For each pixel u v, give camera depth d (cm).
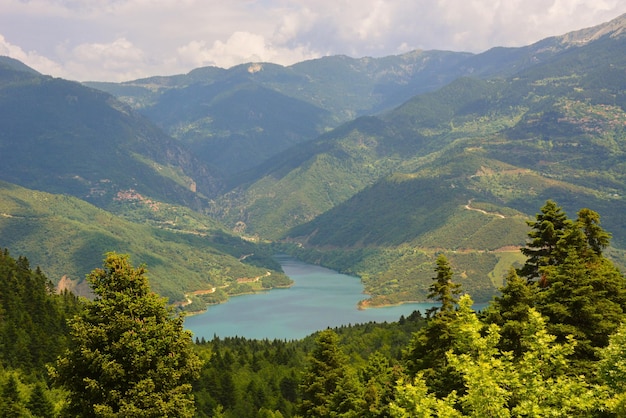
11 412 11125
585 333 5612
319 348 9762
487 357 4491
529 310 4709
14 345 15725
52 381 4806
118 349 4672
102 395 4600
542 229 7294
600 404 3953
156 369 4788
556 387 4047
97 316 4894
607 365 4347
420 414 4144
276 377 17038
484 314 6406
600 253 7362
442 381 6156
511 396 4253
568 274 5834
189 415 4772
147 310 5022
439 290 7144
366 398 8500
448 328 6644
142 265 5259
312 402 9569
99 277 5075
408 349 8831
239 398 15438
